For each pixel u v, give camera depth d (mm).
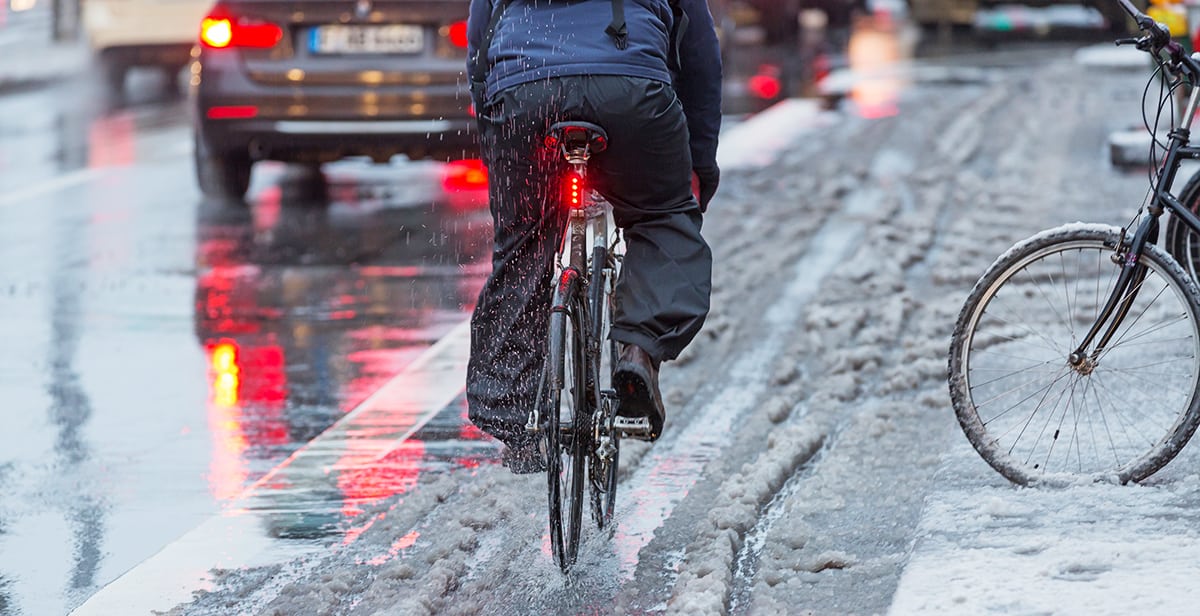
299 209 37188
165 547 15578
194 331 25094
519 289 14227
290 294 27750
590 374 14172
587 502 15359
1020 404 18047
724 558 14242
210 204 38188
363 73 36156
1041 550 13266
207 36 36812
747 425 19016
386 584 14172
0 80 76875
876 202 35625
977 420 15539
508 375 14297
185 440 19328
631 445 18094
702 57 14531
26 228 34844
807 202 35562
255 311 26438
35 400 21188
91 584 14766
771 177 39750
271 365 22906
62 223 35500
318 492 17078
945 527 14086
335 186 40938
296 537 15703
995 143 44562
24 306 26953
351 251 31688
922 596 12398
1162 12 38688
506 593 13953
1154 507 14289
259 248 32125
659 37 13586
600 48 13344
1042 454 15789
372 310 26406
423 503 16375
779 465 16984
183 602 14086
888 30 99062
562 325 13375
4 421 20234
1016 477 15305
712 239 31438
